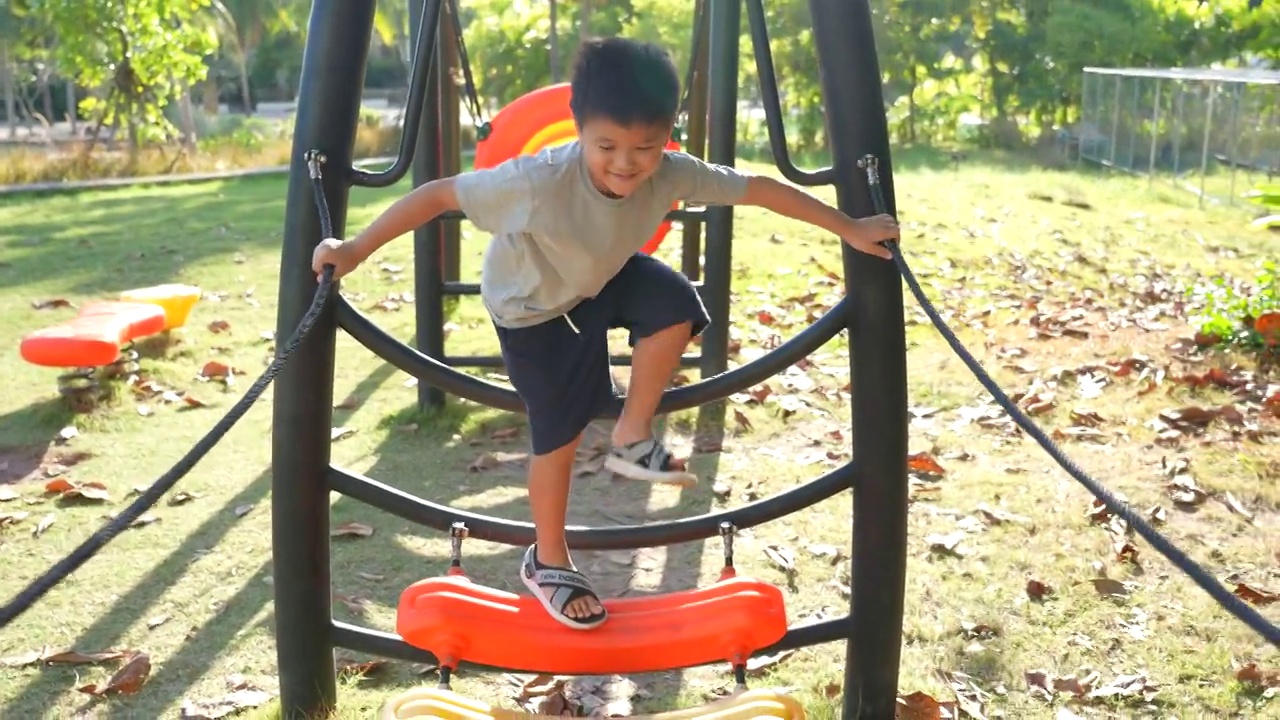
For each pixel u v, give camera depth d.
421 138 6.04
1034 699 3.53
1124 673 3.66
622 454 2.79
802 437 5.93
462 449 5.82
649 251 6.52
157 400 6.41
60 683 3.61
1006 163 19.94
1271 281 7.59
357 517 4.93
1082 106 20.94
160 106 19.73
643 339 2.79
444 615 2.85
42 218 12.92
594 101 2.35
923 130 25.09
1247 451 5.54
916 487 5.16
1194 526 4.75
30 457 5.59
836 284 8.98
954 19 24.41
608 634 2.89
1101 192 15.39
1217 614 4.02
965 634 3.90
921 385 6.64
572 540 3.18
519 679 3.65
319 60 3.07
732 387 3.17
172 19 21.77
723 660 2.94
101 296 8.76
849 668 3.37
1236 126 14.34
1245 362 6.87
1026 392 6.45
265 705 3.46
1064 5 24.20
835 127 3.10
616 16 24.25
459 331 7.79
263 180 18.16
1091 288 9.32
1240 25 17.19
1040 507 4.95
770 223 11.27
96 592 4.23
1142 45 23.61
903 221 11.90
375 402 6.51
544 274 2.67
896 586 3.27
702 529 3.19
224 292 8.91
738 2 5.81
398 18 36.41
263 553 4.59
